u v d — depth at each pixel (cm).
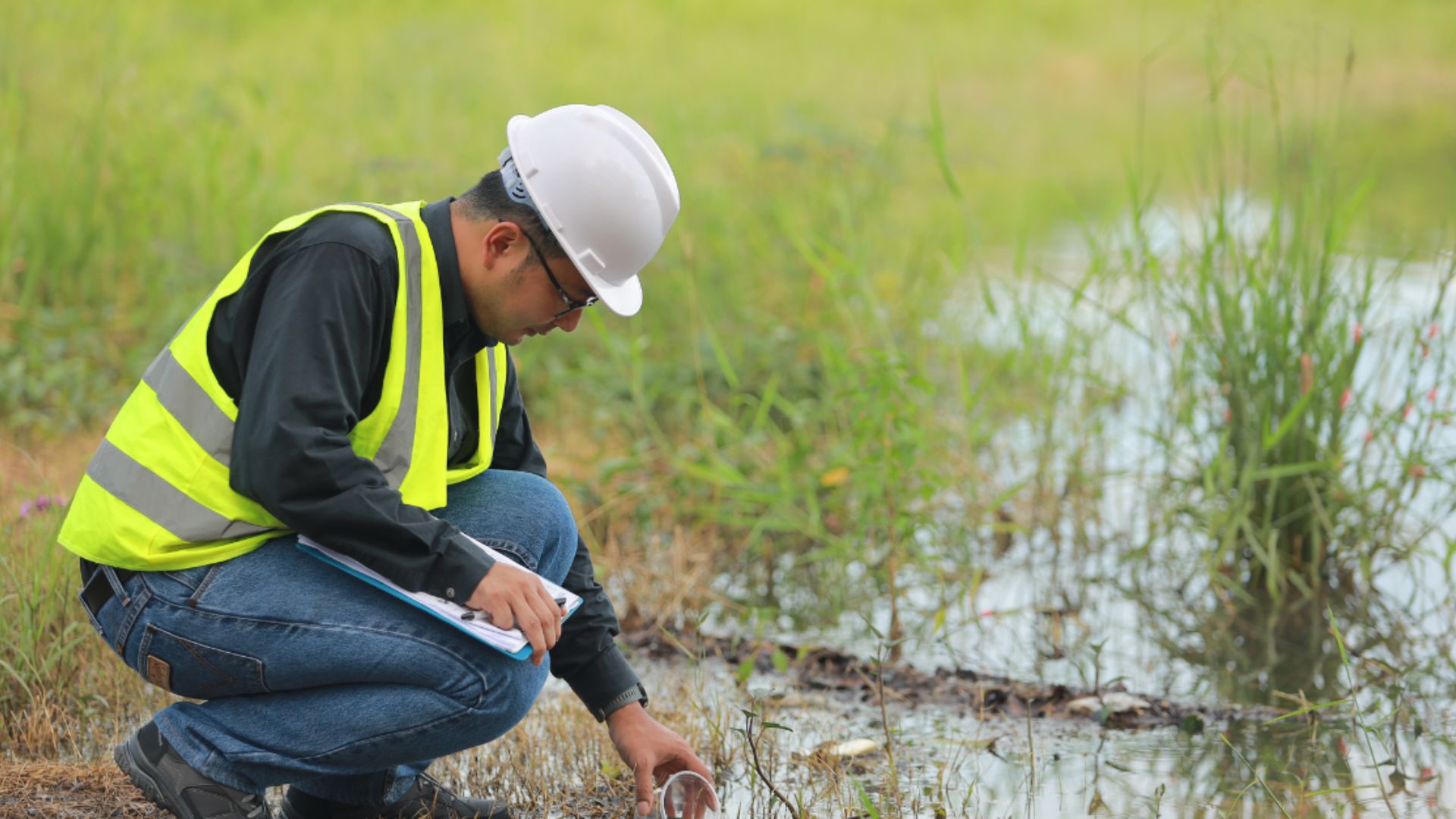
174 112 734
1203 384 469
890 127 662
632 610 390
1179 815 277
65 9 789
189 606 216
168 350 221
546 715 313
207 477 214
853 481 441
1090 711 332
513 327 228
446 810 250
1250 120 480
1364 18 1670
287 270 210
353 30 1175
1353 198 459
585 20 1311
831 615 406
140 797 259
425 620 218
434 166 675
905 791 286
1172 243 587
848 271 567
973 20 1742
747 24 1562
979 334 618
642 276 614
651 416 533
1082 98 1505
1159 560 453
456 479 243
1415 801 284
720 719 306
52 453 477
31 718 283
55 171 624
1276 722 327
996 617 402
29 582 313
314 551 215
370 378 218
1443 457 462
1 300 571
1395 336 500
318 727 221
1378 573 434
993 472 511
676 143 708
